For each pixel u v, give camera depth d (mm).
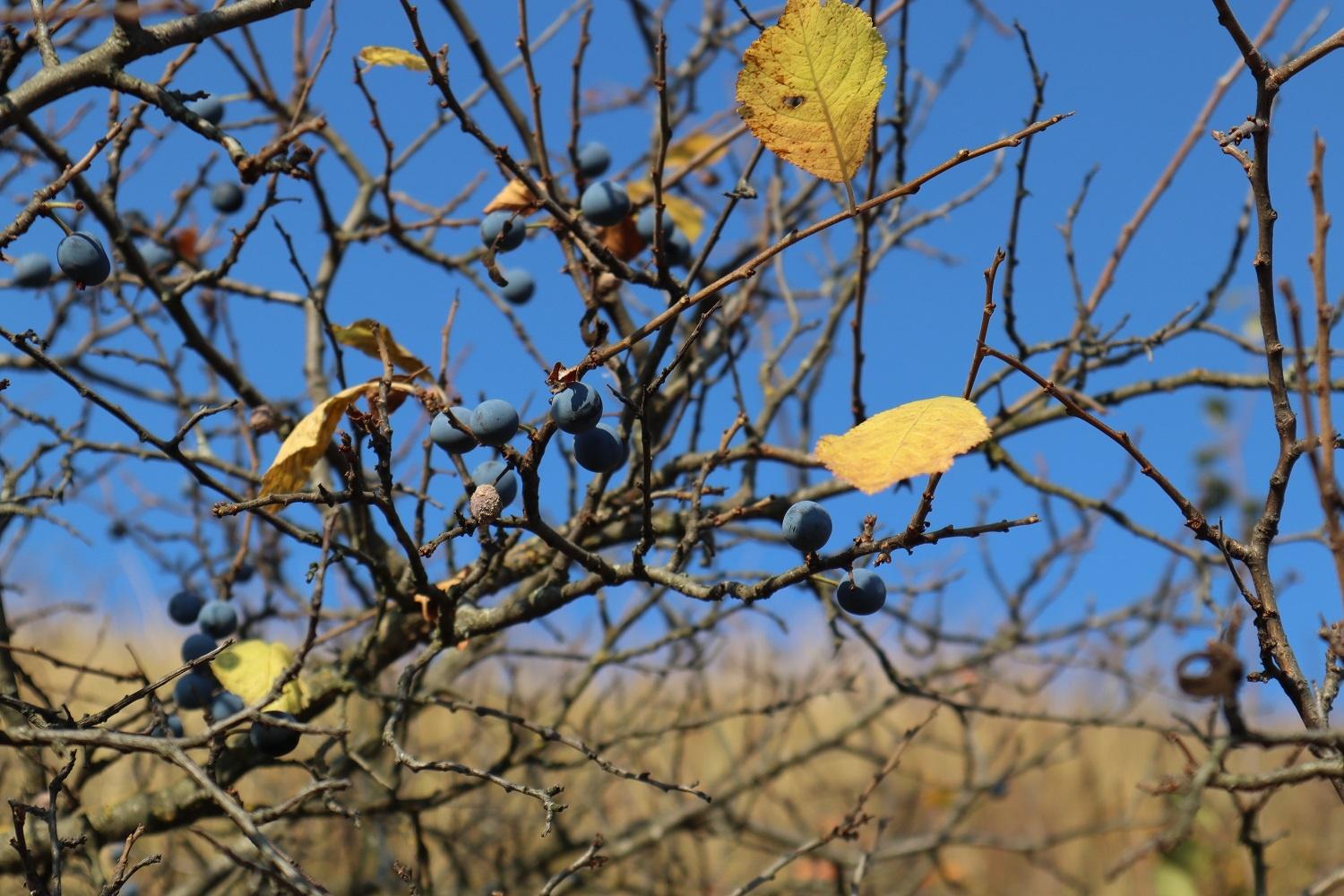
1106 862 6625
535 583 3391
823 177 2197
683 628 4523
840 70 2139
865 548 2189
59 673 5633
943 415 1936
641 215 3549
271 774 5492
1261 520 2158
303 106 3193
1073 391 4066
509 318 3723
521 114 4082
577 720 6066
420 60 3215
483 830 5602
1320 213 1791
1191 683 1778
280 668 3111
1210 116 4039
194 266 4285
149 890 4824
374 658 3438
